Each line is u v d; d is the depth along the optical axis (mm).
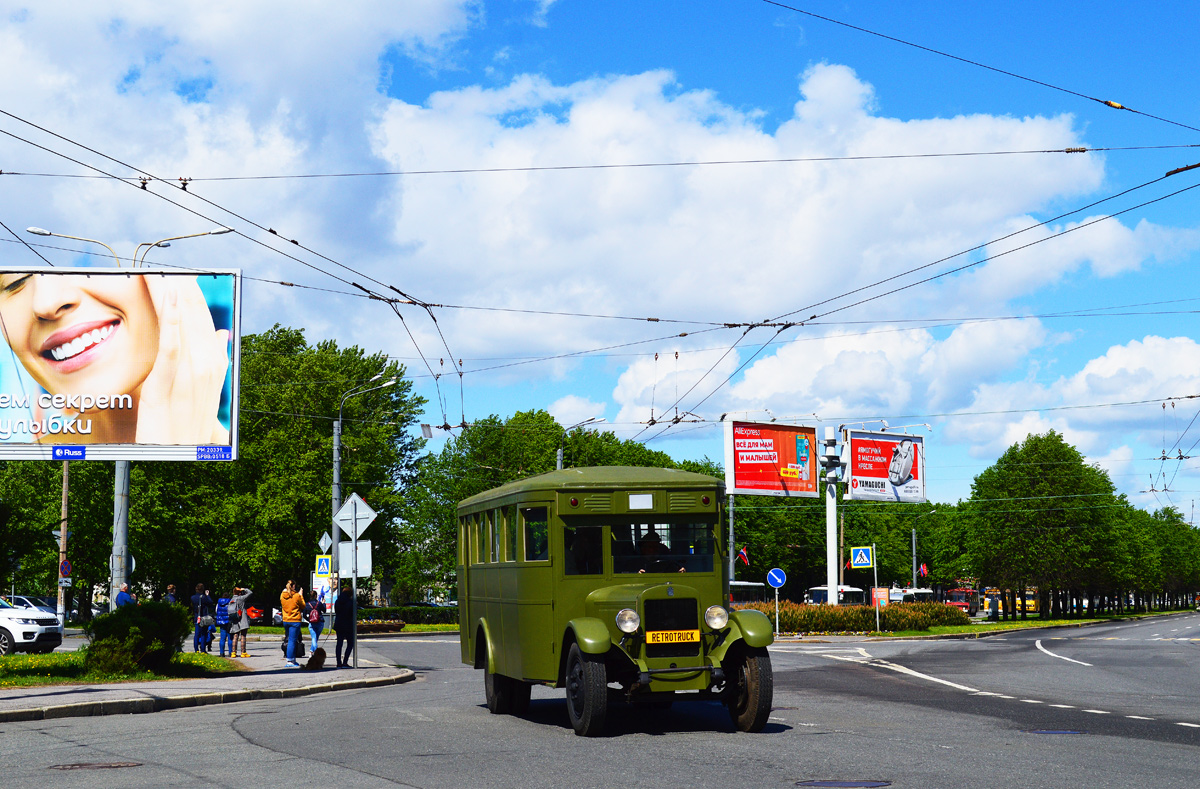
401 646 38562
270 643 38062
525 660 13734
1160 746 10836
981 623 69250
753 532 90312
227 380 21828
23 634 31828
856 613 49094
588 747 11156
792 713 14523
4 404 21406
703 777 9000
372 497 59281
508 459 71000
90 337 21688
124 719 14664
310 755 10711
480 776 9227
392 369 66500
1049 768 9312
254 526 56406
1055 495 81312
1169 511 128375
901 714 14344
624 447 79250
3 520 19953
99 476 55875
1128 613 114812
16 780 9227
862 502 97688
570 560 13156
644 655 12383
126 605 21219
